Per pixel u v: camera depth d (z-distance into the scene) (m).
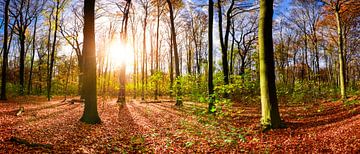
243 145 8.34
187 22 44.50
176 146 8.55
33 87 52.38
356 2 21.28
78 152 7.42
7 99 26.89
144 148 8.34
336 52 39.06
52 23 31.14
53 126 11.19
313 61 44.25
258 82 17.08
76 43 36.25
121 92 28.56
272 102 10.59
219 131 10.30
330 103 20.14
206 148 8.19
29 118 13.47
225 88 12.89
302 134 9.53
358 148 7.05
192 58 53.75
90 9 13.05
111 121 14.05
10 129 9.83
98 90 45.00
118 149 8.02
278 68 47.25
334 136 8.65
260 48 10.92
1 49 41.00
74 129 10.84
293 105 21.27
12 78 49.97
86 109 12.91
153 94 43.16
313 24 34.12
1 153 6.50
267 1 10.75
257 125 11.44
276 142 8.52
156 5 33.16
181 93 19.72
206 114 13.98
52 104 24.33
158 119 15.00
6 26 26.08
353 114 12.83
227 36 25.14
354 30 30.53
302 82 25.92
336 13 22.27
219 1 23.45
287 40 48.47
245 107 18.66
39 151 7.07
